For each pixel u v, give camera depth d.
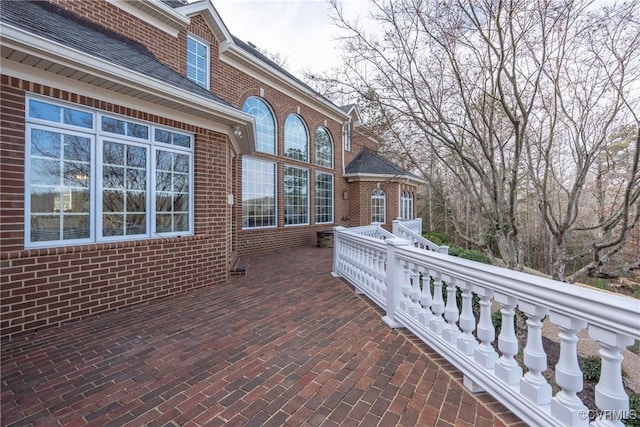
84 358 3.09
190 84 5.70
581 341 6.80
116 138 4.54
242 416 2.22
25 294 3.65
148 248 4.90
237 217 9.56
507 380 2.24
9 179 3.53
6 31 3.09
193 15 8.20
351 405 2.33
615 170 5.40
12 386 2.61
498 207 5.55
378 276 4.61
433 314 3.38
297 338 3.53
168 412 2.27
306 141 13.00
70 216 4.12
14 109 3.54
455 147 5.45
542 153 5.37
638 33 4.12
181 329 3.81
